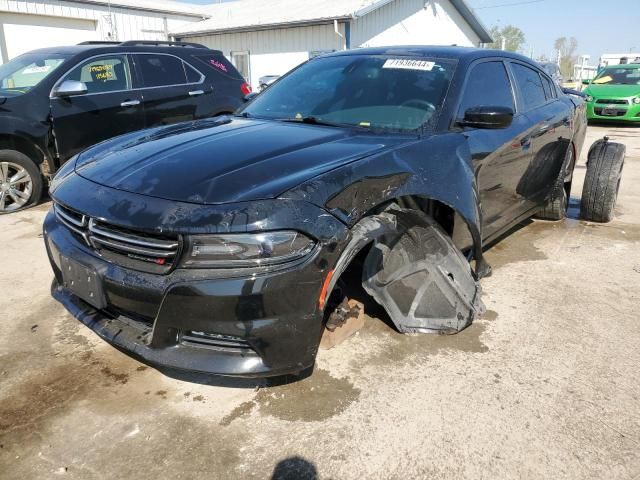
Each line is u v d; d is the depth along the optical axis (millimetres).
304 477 1994
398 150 2604
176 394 2484
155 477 1995
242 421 2297
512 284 3770
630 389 2555
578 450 2145
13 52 15109
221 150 2572
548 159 4363
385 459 2084
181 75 7043
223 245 1983
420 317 2891
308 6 18953
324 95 3441
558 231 5047
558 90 4980
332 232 2115
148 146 2779
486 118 2975
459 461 2078
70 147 5949
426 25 19703
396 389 2514
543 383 2584
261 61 18047
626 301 3516
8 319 3178
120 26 17859
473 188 2889
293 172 2264
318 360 2730
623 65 14969
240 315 1990
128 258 2166
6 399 2438
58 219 2578
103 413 2352
